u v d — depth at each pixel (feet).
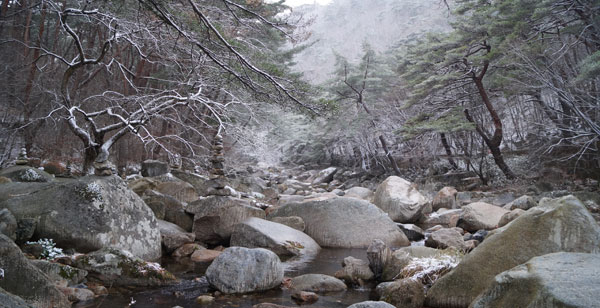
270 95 26.35
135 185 35.63
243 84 27.63
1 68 50.11
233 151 63.36
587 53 52.19
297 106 27.25
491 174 64.59
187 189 36.50
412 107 79.51
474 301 11.97
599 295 9.18
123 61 62.80
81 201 20.68
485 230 30.73
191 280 19.51
